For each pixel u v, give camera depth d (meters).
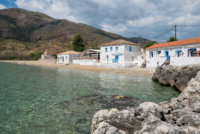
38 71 31.55
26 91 13.50
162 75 17.03
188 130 3.81
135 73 25.33
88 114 8.07
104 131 4.08
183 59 22.00
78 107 9.18
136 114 5.36
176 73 15.09
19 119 7.48
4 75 24.67
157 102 10.29
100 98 11.16
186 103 7.38
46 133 6.12
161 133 3.68
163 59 26.03
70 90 13.88
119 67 33.81
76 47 67.31
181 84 13.86
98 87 15.18
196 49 23.73
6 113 8.24
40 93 12.76
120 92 13.12
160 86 15.91
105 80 19.39
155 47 32.59
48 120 7.35
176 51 27.27
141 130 4.08
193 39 26.05
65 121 7.22
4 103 9.98
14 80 19.69
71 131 6.25
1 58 95.69
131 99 10.89
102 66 38.00
